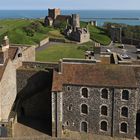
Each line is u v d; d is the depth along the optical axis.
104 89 59.47
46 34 150.50
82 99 60.69
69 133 61.06
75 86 60.25
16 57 68.88
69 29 156.38
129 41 168.62
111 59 70.88
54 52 115.56
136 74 61.97
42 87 68.00
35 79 68.38
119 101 59.31
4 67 61.72
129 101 59.03
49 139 45.34
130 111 59.41
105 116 60.44
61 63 62.38
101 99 59.94
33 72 68.19
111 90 59.16
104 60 70.50
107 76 60.62
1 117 60.38
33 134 60.00
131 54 128.62
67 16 175.12
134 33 184.12
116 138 60.19
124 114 59.97
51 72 67.75
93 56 77.94
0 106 59.56
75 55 111.75
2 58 62.94
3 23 163.38
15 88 68.44
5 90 61.91
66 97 61.12
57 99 58.97
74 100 61.03
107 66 62.56
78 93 60.56
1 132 58.72
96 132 61.44
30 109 67.44
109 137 60.47
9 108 64.62
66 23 171.25
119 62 67.88
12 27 149.12
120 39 173.75
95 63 63.81
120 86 58.53
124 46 155.75
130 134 60.19
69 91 60.72
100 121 60.94
